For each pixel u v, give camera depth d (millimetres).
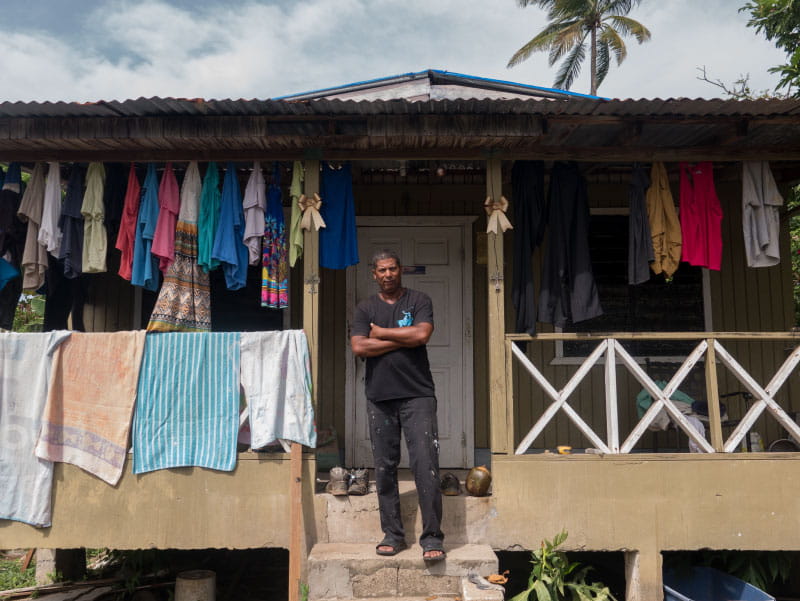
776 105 4227
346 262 4879
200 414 4520
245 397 4625
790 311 6336
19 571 6078
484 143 4617
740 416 6219
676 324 6391
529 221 4898
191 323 4801
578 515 4488
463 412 6316
